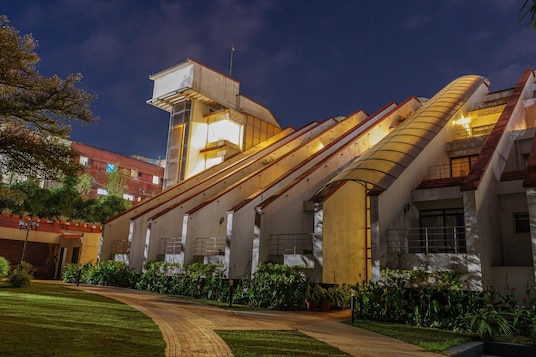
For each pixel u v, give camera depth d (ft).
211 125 123.54
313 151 100.27
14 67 41.88
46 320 26.43
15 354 16.96
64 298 42.93
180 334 25.91
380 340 29.68
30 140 42.06
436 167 65.92
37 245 104.06
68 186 120.26
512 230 50.16
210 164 120.37
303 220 70.28
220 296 56.44
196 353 20.49
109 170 171.94
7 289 49.34
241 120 122.83
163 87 125.49
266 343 24.66
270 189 72.43
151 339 23.06
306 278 51.03
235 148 119.24
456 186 54.80
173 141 124.26
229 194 80.33
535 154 45.21
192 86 117.80
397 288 43.06
